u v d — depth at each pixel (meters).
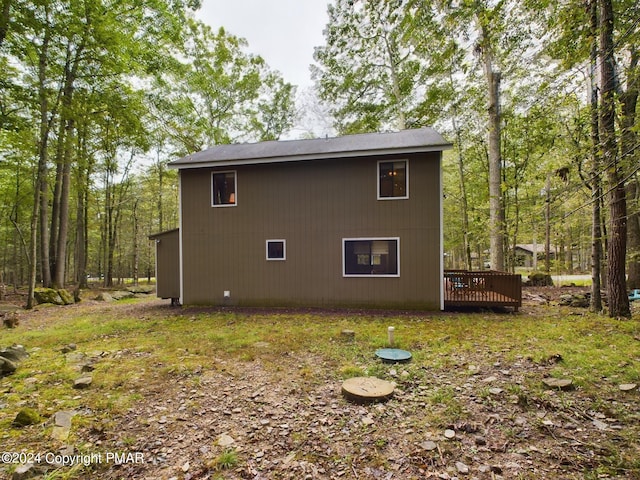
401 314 8.52
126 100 12.41
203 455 2.70
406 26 12.70
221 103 20.92
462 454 2.59
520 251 35.91
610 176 5.38
